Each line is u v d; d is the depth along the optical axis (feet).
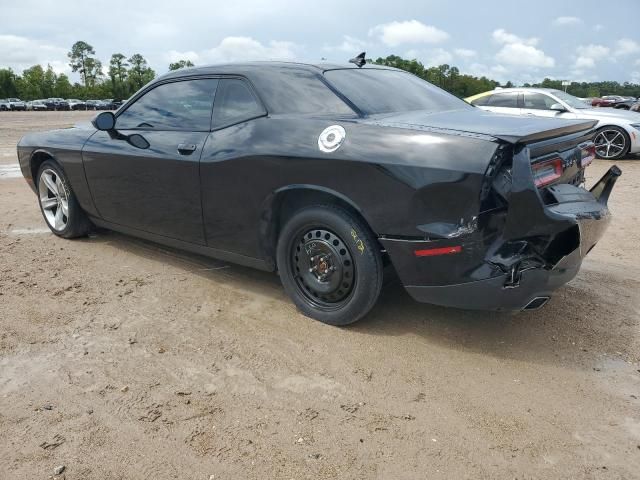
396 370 9.32
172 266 14.16
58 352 9.83
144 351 9.89
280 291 12.53
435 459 7.27
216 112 11.89
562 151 9.81
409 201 8.91
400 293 12.39
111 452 7.32
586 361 9.72
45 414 8.09
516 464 7.20
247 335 10.48
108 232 17.17
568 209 8.71
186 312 11.48
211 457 7.25
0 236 16.98
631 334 10.73
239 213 11.25
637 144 35.04
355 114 10.19
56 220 16.65
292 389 8.75
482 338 10.45
